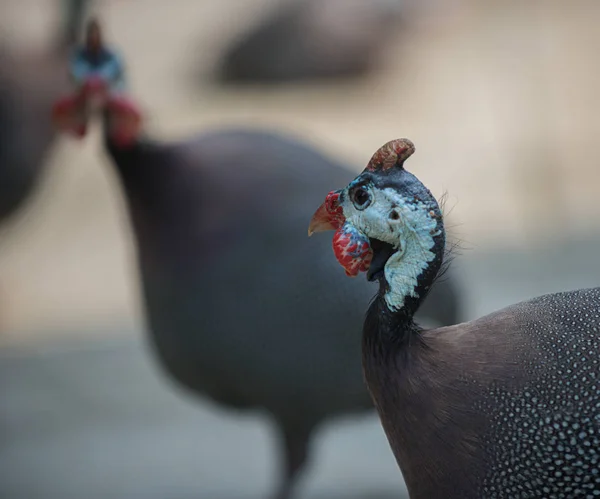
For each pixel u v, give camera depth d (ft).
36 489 33.12
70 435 37.09
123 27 96.17
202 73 86.22
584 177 62.28
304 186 26.66
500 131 69.41
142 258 27.61
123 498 32.35
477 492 15.81
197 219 26.53
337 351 25.64
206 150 27.30
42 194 62.03
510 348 16.06
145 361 43.88
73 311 49.85
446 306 26.22
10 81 42.65
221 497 32.04
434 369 16.01
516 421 15.65
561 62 79.10
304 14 87.76
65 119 28.73
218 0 99.50
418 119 75.10
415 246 15.65
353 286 25.20
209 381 27.50
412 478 16.37
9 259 56.65
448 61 86.58
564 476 15.56
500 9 72.38
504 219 56.65
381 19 88.69
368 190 15.80
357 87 85.76
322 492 32.12
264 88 86.58
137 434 37.76
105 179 66.59
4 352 45.32
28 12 83.05
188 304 26.50
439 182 62.75
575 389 15.58
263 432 37.88
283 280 25.54
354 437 36.76
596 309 16.25
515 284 47.01
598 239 52.65
